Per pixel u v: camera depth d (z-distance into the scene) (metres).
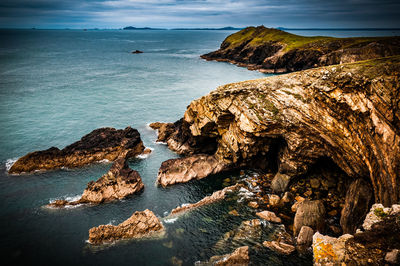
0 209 33.12
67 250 26.98
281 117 37.34
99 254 26.45
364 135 28.88
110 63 166.62
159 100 85.38
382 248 18.59
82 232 29.56
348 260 19.03
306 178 38.56
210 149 51.66
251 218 31.56
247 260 24.67
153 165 46.09
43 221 31.20
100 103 80.12
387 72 27.73
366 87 28.80
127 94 91.44
